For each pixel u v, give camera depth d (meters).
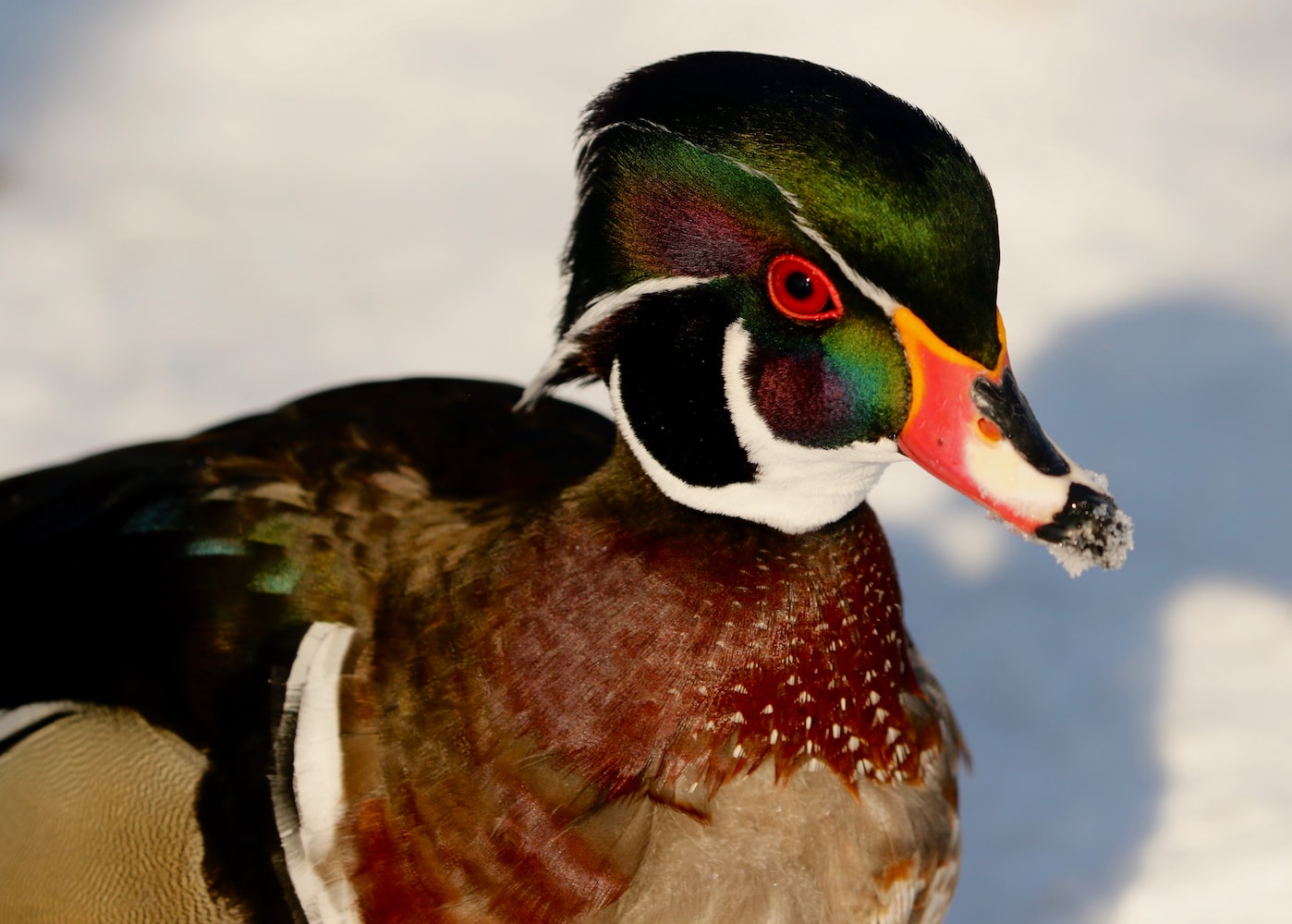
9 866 5.63
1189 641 8.62
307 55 13.51
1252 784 7.78
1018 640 8.73
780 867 5.38
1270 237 11.47
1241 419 10.04
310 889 5.16
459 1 14.06
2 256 11.50
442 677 5.20
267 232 11.72
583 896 5.20
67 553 6.00
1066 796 7.87
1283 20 13.76
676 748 5.21
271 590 5.54
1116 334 10.70
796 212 4.77
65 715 5.67
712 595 5.17
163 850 5.33
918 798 5.75
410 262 11.43
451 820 5.13
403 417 6.32
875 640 5.46
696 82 4.97
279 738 5.25
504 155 12.43
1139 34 13.60
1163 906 7.24
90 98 13.00
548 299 11.04
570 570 5.21
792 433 5.00
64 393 10.41
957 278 4.76
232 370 10.56
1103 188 11.94
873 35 13.48
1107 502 4.84
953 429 4.84
